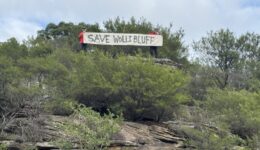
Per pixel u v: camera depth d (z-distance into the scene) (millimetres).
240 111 27484
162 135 25641
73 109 23344
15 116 24406
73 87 27750
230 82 40188
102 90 27688
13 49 33250
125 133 24547
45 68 28672
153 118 28250
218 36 44500
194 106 30031
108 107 27984
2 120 23891
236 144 25703
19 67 28375
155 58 36844
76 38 47031
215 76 39938
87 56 30844
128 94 27594
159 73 28172
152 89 27453
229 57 43875
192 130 24828
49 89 27062
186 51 44688
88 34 35156
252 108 28812
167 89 27656
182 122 27125
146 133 25484
